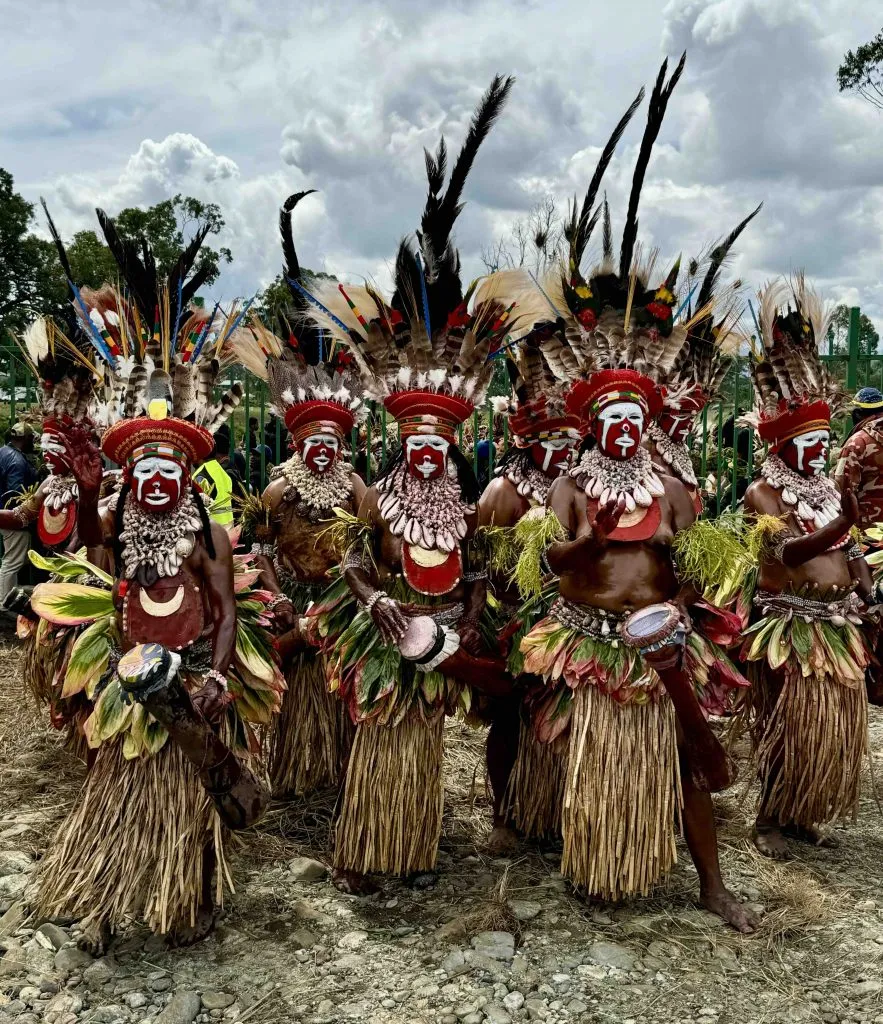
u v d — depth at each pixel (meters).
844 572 3.82
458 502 3.53
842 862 3.79
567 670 3.21
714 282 3.81
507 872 3.56
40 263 30.34
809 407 3.81
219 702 2.88
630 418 3.15
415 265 3.46
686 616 3.14
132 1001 2.78
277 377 4.41
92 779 3.08
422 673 3.39
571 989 2.87
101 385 3.47
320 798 4.42
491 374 3.54
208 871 3.13
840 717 3.72
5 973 2.88
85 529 2.93
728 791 4.48
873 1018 2.72
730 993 2.86
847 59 18.70
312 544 4.42
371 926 3.25
